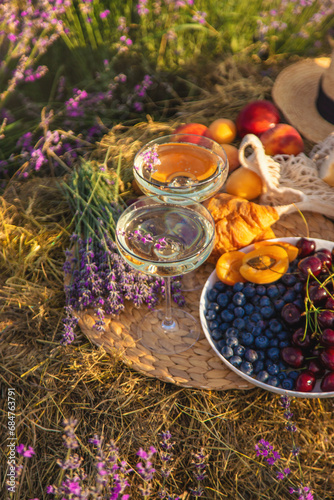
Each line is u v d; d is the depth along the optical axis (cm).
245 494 71
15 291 88
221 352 75
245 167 89
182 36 123
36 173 107
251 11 122
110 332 80
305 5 117
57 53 121
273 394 76
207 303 80
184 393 77
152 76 118
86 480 71
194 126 98
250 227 83
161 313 82
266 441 71
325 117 99
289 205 87
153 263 67
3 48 116
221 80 117
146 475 65
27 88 120
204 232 72
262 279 78
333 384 70
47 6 111
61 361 79
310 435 73
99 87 116
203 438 74
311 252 82
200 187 77
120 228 72
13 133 112
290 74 108
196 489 70
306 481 71
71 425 66
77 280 82
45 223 97
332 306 73
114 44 118
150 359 77
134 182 95
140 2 116
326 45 123
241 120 98
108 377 78
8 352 81
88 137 109
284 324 76
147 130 106
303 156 92
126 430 75
